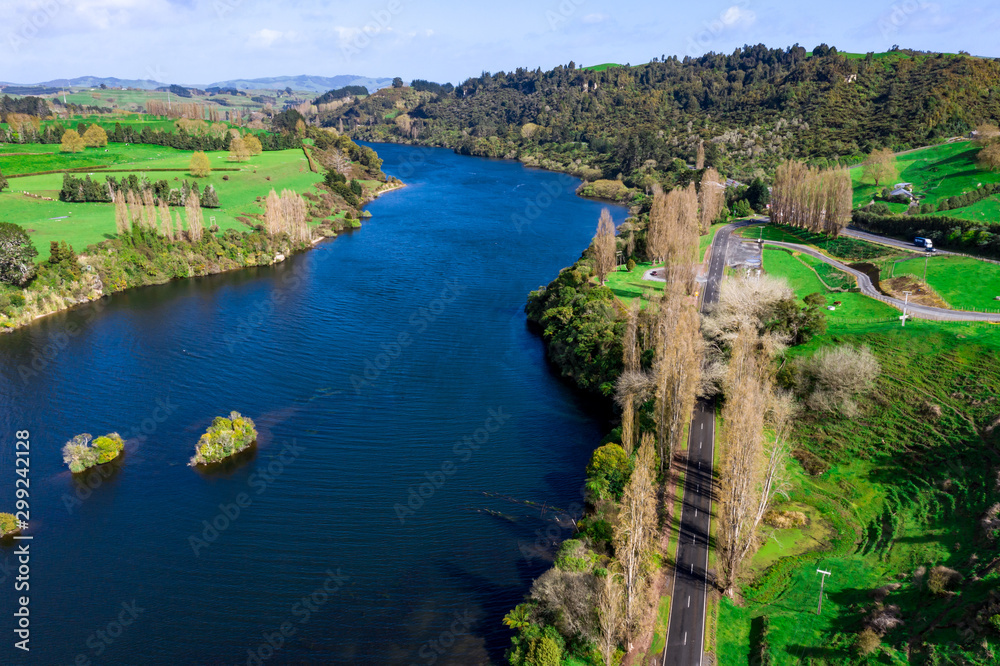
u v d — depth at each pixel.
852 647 67.50
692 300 142.12
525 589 80.12
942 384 104.69
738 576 80.06
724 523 77.50
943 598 70.12
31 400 124.69
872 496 92.50
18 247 166.88
